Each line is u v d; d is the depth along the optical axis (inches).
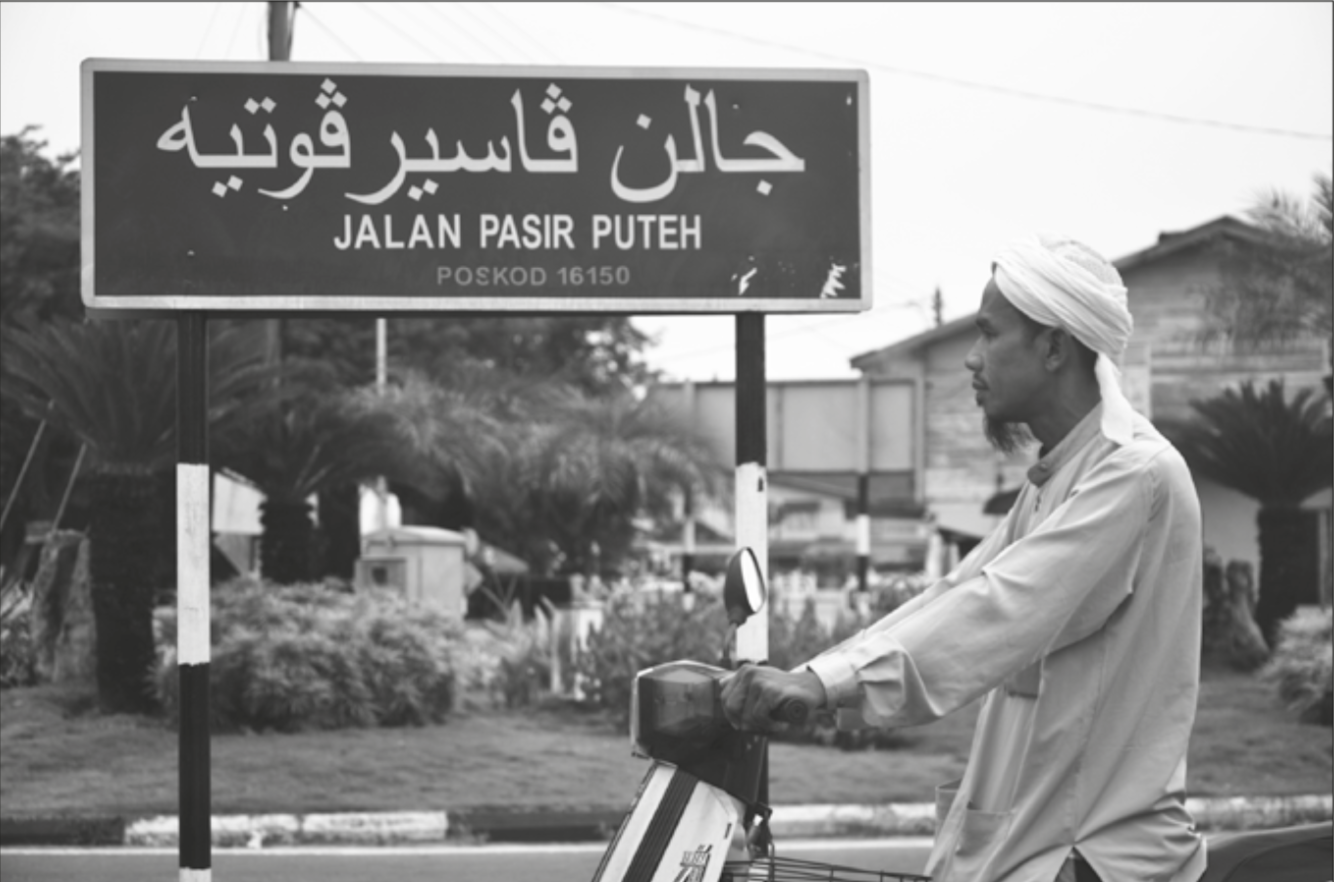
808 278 214.4
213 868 353.7
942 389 1195.3
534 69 212.1
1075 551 108.3
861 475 813.9
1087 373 115.8
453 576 749.9
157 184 206.1
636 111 213.9
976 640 105.6
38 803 401.7
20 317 535.5
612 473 1234.0
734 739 110.0
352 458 665.6
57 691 521.3
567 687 582.6
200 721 201.5
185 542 203.6
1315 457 753.0
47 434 625.0
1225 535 944.3
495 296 210.7
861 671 103.4
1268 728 542.3
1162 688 111.3
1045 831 111.6
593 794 431.8
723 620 575.8
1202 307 1007.0
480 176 211.2
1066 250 115.2
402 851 379.9
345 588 631.2
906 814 424.2
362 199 209.3
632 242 213.2
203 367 208.2
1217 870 127.0
